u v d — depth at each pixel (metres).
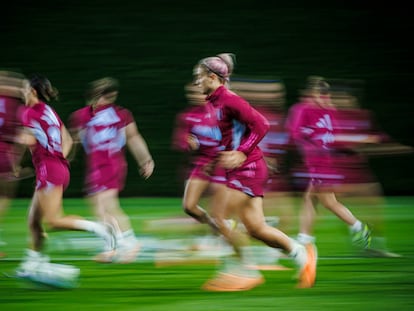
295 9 46.78
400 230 35.44
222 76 20.44
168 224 35.84
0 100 29.36
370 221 37.56
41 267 21.59
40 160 21.88
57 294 20.92
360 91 46.88
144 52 46.53
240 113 19.97
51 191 21.80
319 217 40.12
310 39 46.81
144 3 46.66
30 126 21.64
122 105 46.34
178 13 46.62
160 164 46.81
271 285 21.91
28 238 32.59
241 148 19.80
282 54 46.69
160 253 28.06
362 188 44.72
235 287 21.23
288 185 44.06
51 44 46.28
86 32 46.44
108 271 24.62
